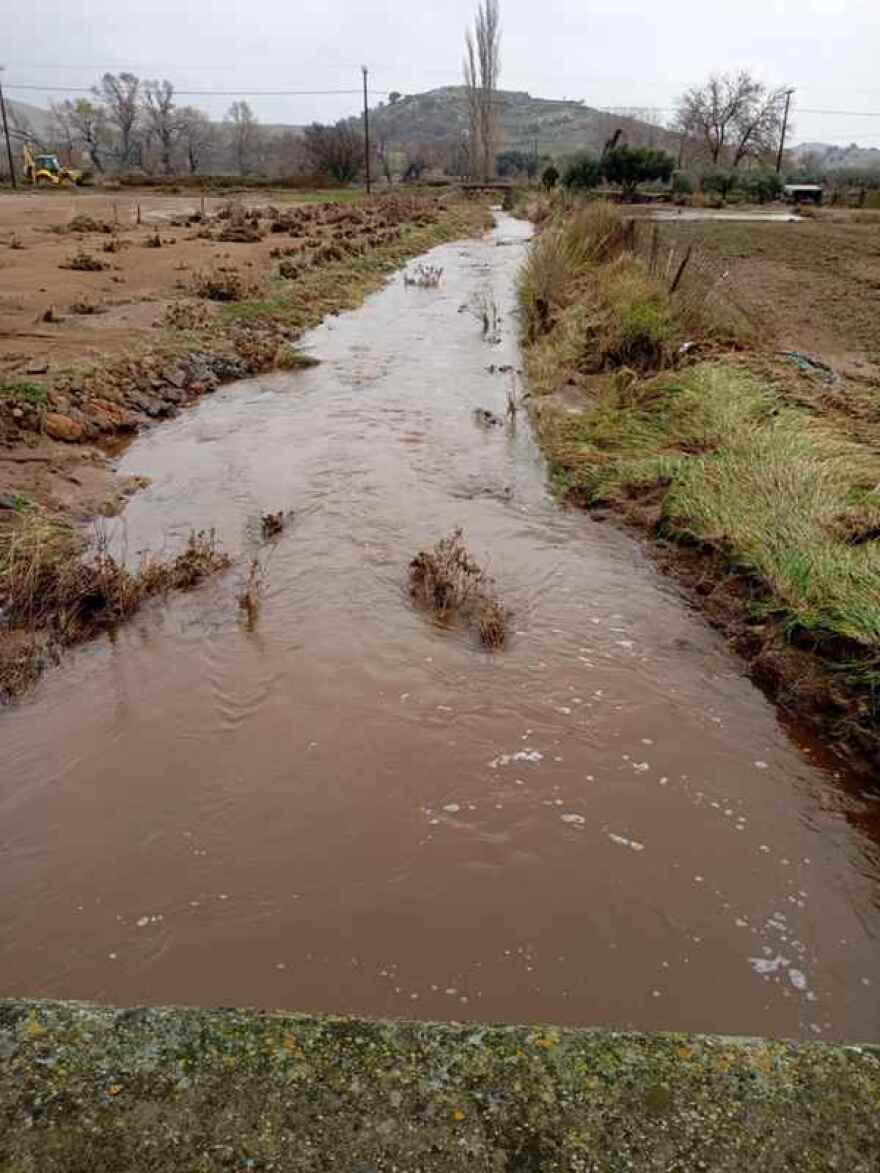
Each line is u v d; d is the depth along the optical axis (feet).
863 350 36.14
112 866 10.66
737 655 15.74
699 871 10.78
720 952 9.67
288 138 294.25
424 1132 4.49
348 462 24.79
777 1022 8.89
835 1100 4.71
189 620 16.25
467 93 187.52
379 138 361.92
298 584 17.63
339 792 11.91
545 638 15.99
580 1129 4.52
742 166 216.54
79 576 16.58
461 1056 4.91
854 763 12.90
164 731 13.16
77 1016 5.14
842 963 9.62
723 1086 4.76
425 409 30.30
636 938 9.80
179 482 23.03
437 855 10.87
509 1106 4.63
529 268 50.98
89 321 36.22
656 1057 4.94
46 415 24.58
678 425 25.93
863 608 14.87
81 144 276.21
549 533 20.74
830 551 16.89
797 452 21.47
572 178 143.02
